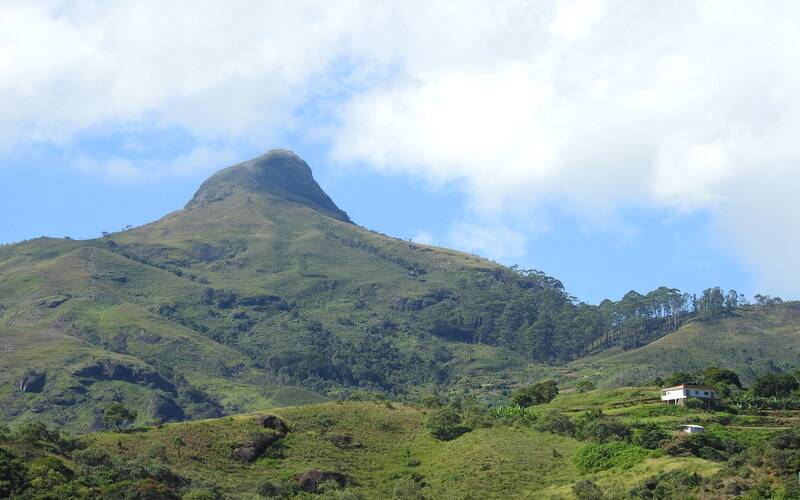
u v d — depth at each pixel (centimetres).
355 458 13650
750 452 11238
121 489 10269
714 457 11862
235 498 11294
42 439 11794
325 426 14575
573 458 12825
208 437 13300
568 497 11169
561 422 14312
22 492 9769
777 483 9925
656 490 10512
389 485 12750
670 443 12244
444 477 12812
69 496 9812
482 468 12825
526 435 14150
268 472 12719
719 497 9869
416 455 13988
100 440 12575
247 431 13612
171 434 13200
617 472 11831
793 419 14525
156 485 10469
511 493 11988
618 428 13450
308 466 13025
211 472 12350
